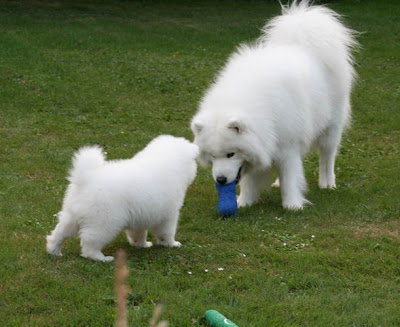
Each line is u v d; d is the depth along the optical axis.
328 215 7.86
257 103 7.70
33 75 16.42
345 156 11.07
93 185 5.78
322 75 8.77
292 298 5.45
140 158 6.34
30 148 11.02
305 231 7.29
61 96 14.80
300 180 8.30
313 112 8.43
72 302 5.24
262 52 8.61
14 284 5.55
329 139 9.17
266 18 26.59
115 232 5.91
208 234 7.23
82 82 16.12
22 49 19.05
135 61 18.59
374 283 5.80
